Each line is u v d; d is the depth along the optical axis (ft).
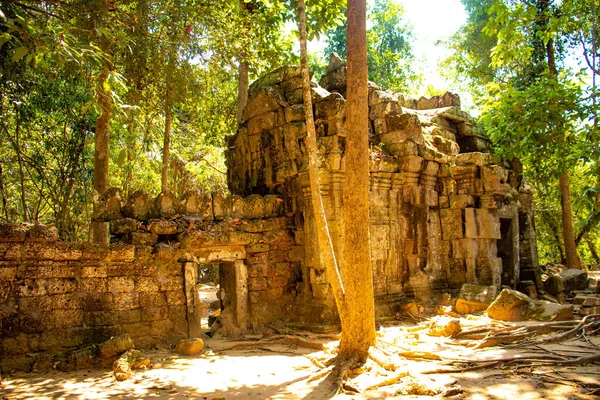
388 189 36.01
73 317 26.20
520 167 45.27
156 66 35.24
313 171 22.88
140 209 31.78
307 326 31.35
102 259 27.53
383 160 35.27
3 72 31.65
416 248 36.40
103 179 35.91
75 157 41.98
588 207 25.98
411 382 18.38
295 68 36.45
